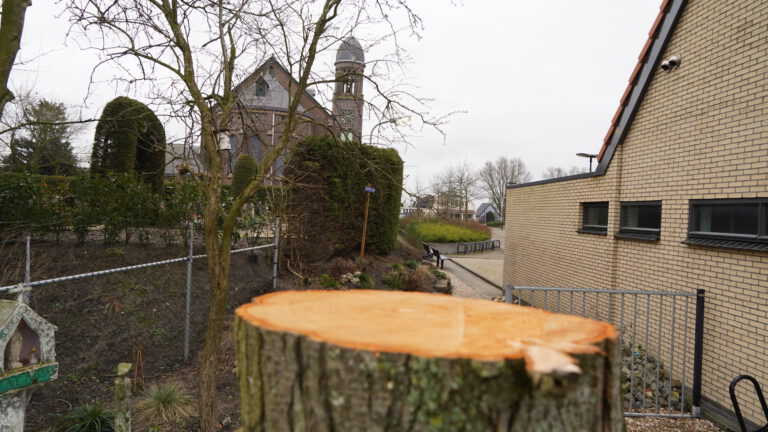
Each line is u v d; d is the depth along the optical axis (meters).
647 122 6.84
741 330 4.88
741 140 5.10
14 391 2.62
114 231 6.48
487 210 58.91
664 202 6.37
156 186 9.91
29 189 5.79
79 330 4.87
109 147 9.10
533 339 0.94
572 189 9.04
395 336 0.95
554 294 9.70
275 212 8.36
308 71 3.87
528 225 11.27
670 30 6.29
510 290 4.11
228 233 3.61
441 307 1.27
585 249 8.48
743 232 5.08
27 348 2.76
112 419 3.56
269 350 0.98
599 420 0.90
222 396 4.53
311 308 1.22
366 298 1.40
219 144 3.75
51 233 6.19
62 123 3.79
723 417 4.94
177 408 4.07
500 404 0.82
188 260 5.33
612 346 0.96
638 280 6.89
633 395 5.12
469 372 0.82
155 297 5.87
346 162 10.23
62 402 4.05
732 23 5.25
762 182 4.82
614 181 7.55
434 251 16.31
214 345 3.51
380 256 12.27
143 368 4.84
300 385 0.93
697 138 5.78
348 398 0.87
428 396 0.83
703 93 5.70
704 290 5.07
